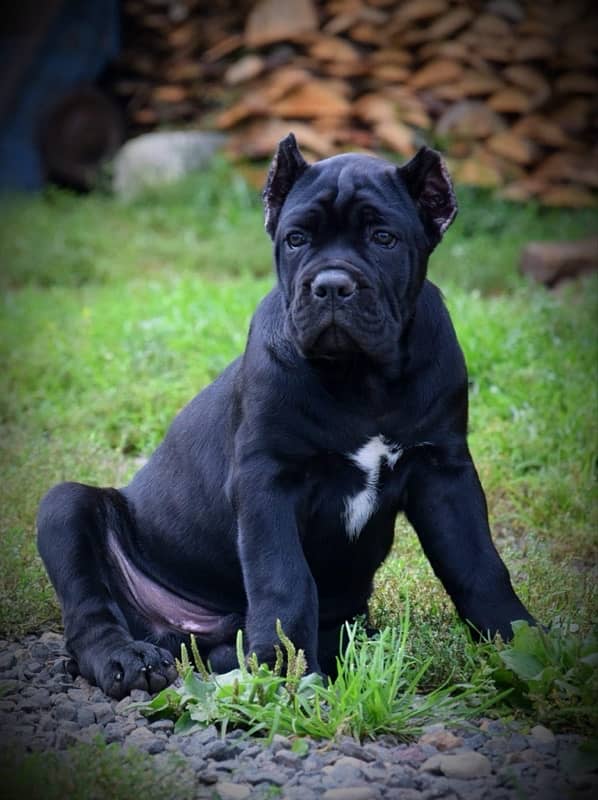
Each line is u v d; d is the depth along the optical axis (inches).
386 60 653.3
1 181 705.0
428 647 219.1
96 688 215.5
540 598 245.8
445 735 188.2
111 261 546.0
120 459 336.2
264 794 173.6
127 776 175.2
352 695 193.0
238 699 195.9
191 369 379.6
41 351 413.4
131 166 671.8
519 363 374.9
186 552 234.5
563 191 610.2
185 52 728.3
